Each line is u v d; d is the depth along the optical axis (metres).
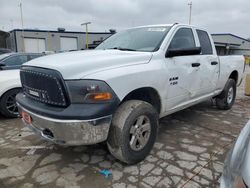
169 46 3.65
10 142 3.86
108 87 2.67
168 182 2.75
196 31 4.41
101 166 3.10
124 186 2.68
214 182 2.76
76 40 37.84
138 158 3.09
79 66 2.66
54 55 3.27
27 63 3.14
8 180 2.81
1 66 7.18
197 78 4.19
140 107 2.94
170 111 3.77
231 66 5.51
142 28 4.28
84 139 2.57
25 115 3.03
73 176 2.89
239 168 1.53
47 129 2.74
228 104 5.75
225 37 35.53
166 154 3.41
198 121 4.91
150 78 3.16
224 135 4.16
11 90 5.00
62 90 2.58
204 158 3.31
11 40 38.41
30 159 3.30
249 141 1.72
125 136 2.82
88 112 2.51
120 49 3.79
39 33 35.19
